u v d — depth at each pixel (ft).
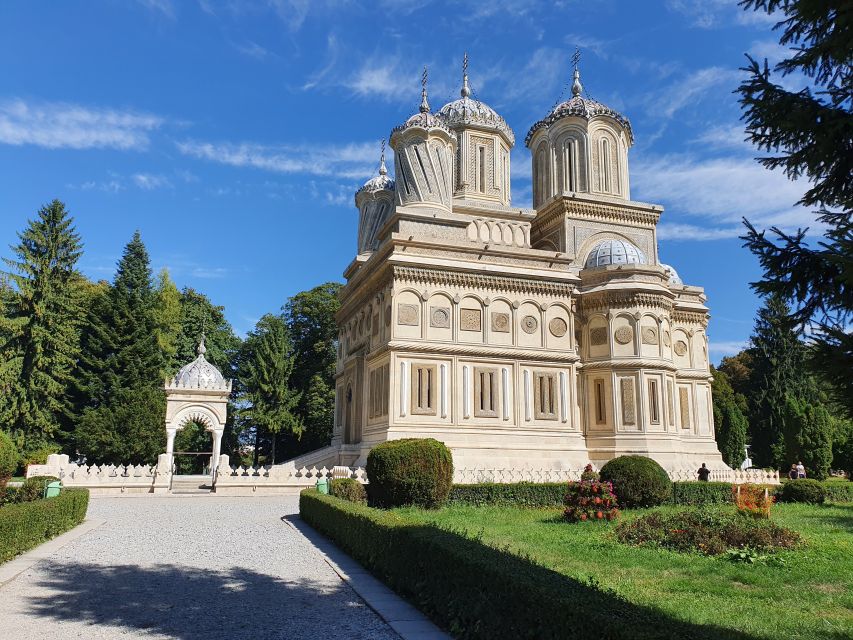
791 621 30.50
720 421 188.03
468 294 111.24
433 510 72.28
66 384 154.71
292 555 47.98
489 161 143.74
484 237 121.08
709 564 42.91
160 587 37.60
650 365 114.42
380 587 37.58
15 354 146.20
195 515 71.67
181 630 29.45
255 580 39.73
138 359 161.38
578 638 20.72
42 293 150.61
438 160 125.49
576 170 142.92
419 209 119.75
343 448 115.75
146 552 48.47
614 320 117.08
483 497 78.33
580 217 137.28
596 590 23.94
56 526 54.70
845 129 23.79
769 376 201.05
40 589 36.65
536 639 23.09
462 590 28.73
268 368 185.16
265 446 200.85
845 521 67.56
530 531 57.47
